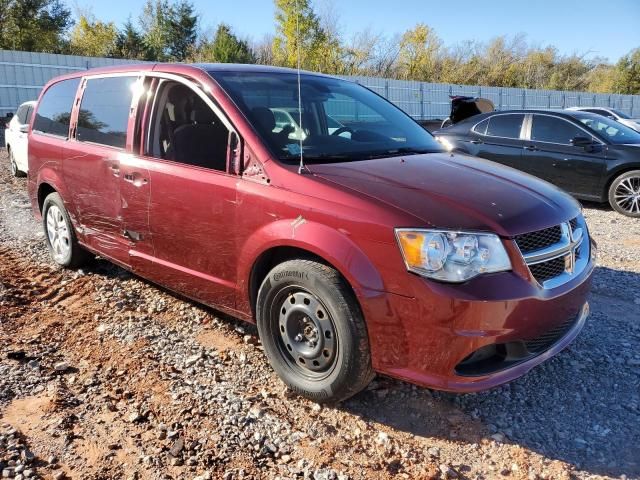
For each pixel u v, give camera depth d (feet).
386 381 11.09
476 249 8.70
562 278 9.74
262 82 12.79
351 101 14.05
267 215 10.27
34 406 10.17
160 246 12.80
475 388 8.80
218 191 11.11
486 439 9.42
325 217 9.48
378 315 8.98
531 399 10.62
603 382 11.20
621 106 133.39
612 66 190.90
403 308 8.79
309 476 8.42
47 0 121.90
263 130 11.10
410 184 9.91
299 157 10.89
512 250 8.99
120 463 8.69
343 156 11.46
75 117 15.80
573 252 10.16
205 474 8.43
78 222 15.80
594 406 10.40
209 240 11.49
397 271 8.77
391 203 9.19
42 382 10.96
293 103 12.57
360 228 9.09
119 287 15.90
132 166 13.07
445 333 8.57
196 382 10.96
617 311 14.83
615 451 9.12
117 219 13.88
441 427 9.73
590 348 12.62
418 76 159.43
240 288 11.13
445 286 8.54
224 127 11.39
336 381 9.65
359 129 13.17
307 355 10.13
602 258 19.79
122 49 148.25
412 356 8.90
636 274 17.90
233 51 130.93
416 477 8.46
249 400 10.37
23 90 71.41
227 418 9.80
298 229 9.72
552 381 11.25
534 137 30.14
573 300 9.91
